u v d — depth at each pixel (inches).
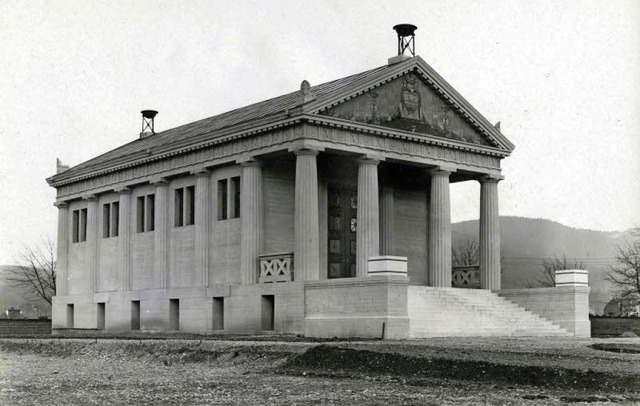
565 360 1290.6
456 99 2610.7
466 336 2142.0
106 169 3046.3
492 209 2753.4
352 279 2032.5
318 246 2395.4
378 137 2421.3
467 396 1086.4
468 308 2298.2
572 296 2349.9
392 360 1364.4
